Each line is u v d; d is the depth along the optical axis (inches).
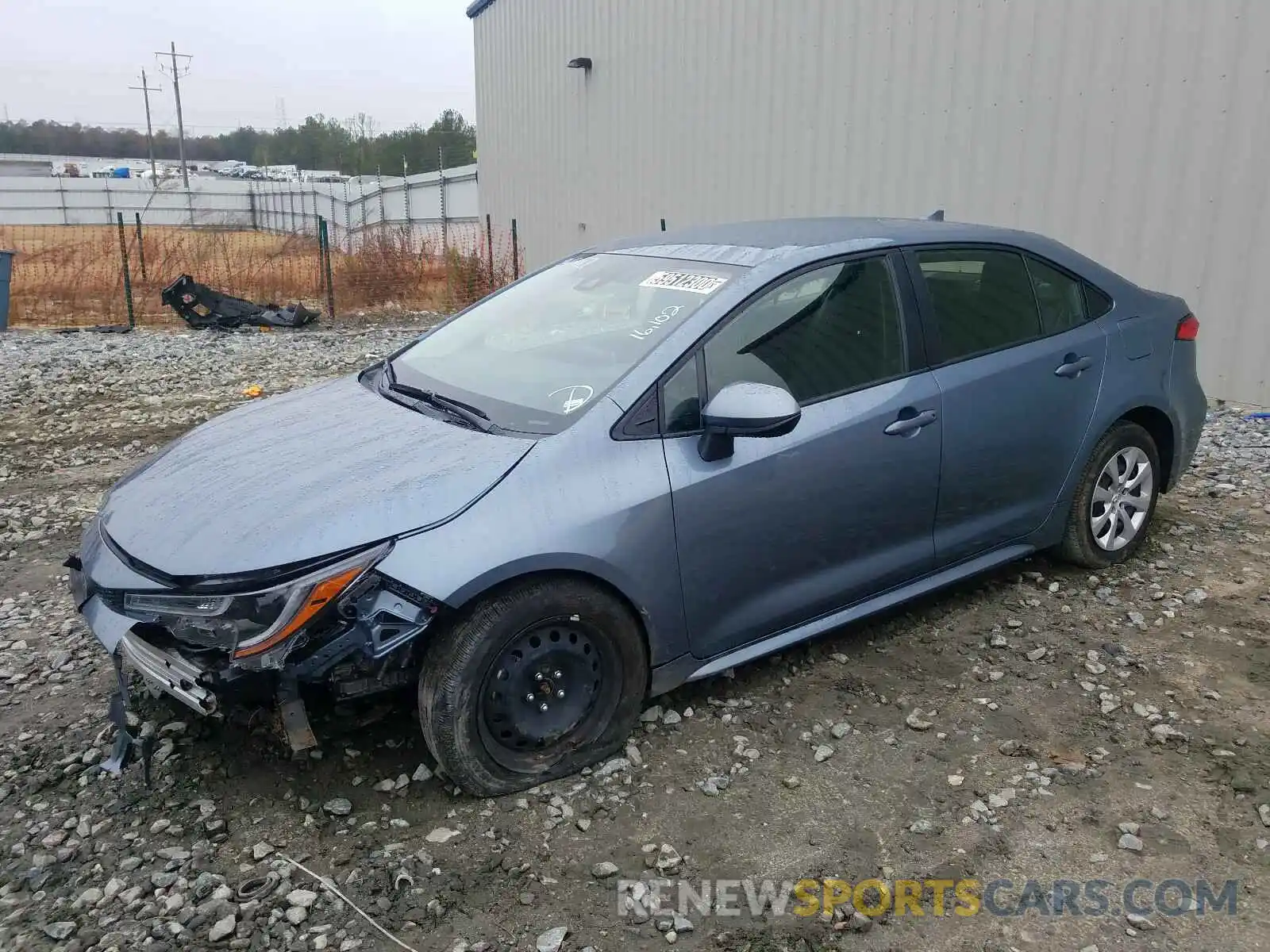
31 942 98.3
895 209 388.5
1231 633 156.9
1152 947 95.3
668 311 137.1
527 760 120.0
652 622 125.0
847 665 149.9
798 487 133.1
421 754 128.6
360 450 126.2
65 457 282.0
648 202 542.6
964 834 112.1
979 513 156.4
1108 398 168.4
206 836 113.6
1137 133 304.5
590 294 152.9
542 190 669.3
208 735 132.9
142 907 102.9
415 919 100.9
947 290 153.8
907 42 371.2
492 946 97.3
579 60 580.7
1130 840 109.3
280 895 104.3
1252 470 238.1
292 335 531.2
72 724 138.6
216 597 108.1
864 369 141.9
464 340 157.8
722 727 134.2
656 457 123.9
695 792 120.6
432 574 108.6
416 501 112.6
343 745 130.4
